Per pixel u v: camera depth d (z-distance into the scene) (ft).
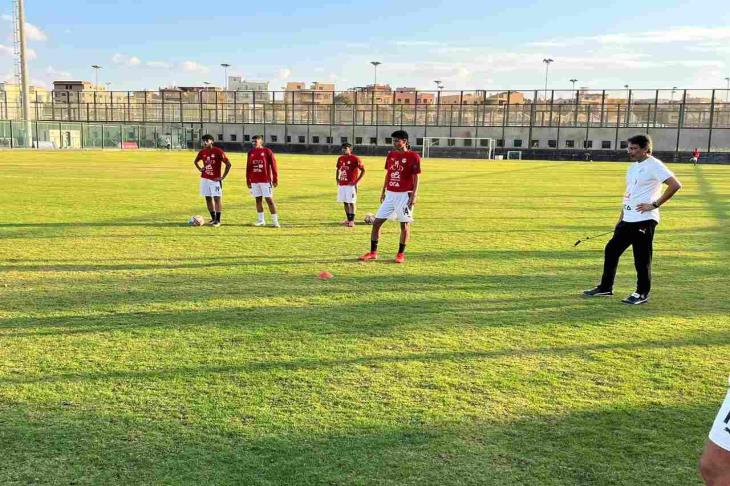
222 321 17.85
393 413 12.02
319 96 215.92
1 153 135.23
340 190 38.45
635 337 17.07
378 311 19.22
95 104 232.53
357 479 9.64
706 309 20.16
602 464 10.25
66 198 51.06
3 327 16.98
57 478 9.55
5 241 30.89
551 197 61.16
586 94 192.24
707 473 6.07
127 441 10.76
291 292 21.50
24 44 152.05
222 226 37.63
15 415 11.69
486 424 11.62
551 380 13.83
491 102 202.80
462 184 77.41
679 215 47.47
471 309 19.70
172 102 227.20
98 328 17.02
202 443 10.72
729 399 5.99
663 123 185.06
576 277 24.95
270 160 37.04
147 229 35.78
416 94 207.72
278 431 11.20
